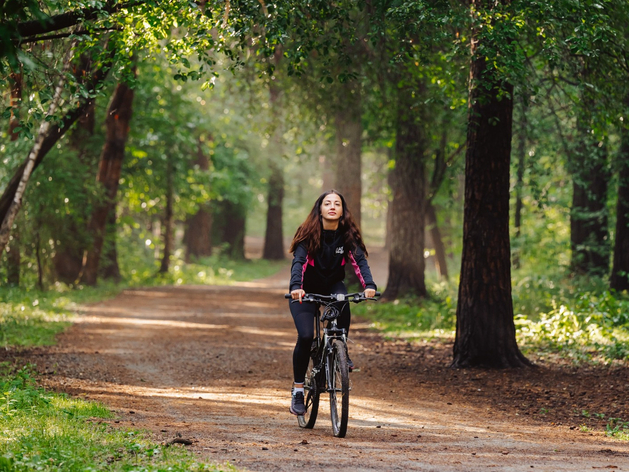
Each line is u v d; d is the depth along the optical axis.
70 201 26.94
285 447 7.11
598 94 13.84
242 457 6.47
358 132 27.83
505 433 8.98
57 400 9.42
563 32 12.45
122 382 12.37
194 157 38.75
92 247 29.83
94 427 7.77
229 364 14.87
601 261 27.05
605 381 12.62
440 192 29.67
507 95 12.19
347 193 27.97
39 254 27.83
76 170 26.83
